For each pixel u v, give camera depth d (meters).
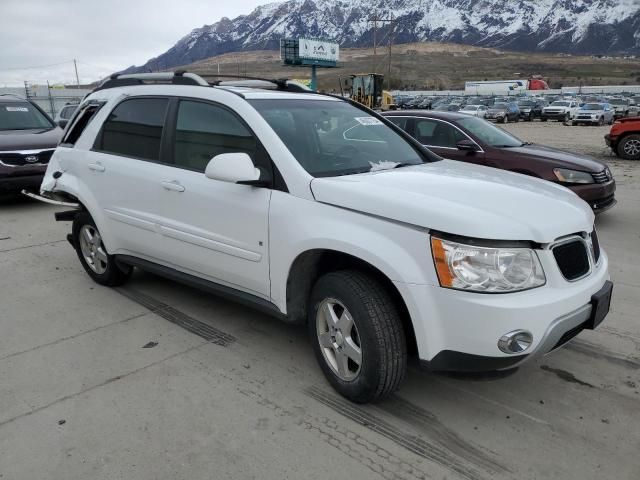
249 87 4.50
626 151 15.17
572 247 3.00
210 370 3.66
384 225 2.93
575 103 43.91
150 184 4.20
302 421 3.10
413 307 2.82
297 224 3.24
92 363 3.76
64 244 6.79
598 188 7.23
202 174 3.87
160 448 2.87
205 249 3.87
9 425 3.07
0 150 8.48
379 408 3.22
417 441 2.93
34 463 2.77
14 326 4.38
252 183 3.41
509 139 8.22
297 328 4.30
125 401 3.30
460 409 3.22
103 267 5.15
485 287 2.68
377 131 4.24
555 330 2.75
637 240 6.79
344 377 3.25
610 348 3.95
